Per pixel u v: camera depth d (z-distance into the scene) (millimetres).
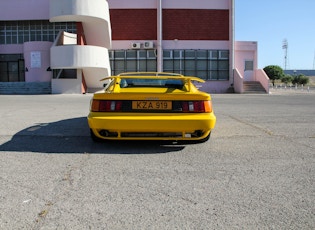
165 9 28891
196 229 2598
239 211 2922
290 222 2717
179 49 29062
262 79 28328
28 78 26141
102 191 3381
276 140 5895
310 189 3455
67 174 3918
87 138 6043
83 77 24531
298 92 30000
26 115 9469
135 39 28859
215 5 29219
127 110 4969
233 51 29141
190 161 4523
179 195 3287
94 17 22516
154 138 5031
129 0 28672
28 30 28328
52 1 22312
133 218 2781
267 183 3635
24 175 3875
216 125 7609
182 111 4988
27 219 2752
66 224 2670
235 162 4477
